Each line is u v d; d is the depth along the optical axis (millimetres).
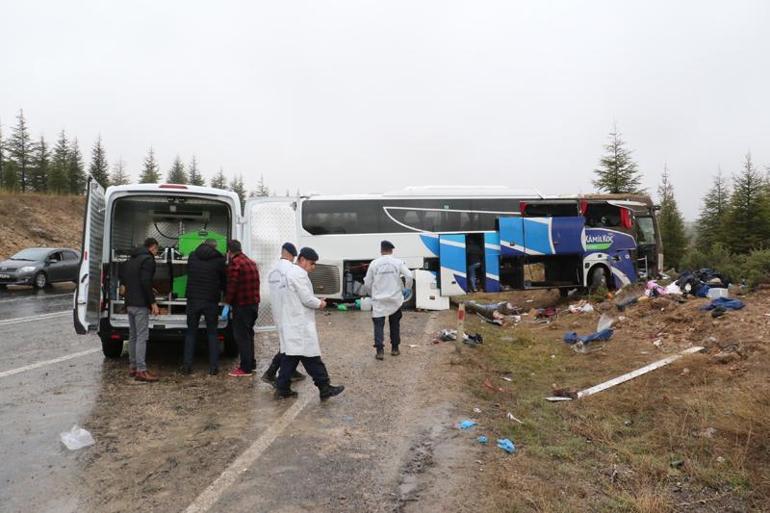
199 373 7520
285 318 6082
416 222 16359
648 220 17688
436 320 13211
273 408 5945
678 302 11531
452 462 4598
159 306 8578
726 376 7055
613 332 10680
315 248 16016
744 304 10023
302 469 4352
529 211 16625
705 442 5352
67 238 30234
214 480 4105
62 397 6219
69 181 50750
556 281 16906
